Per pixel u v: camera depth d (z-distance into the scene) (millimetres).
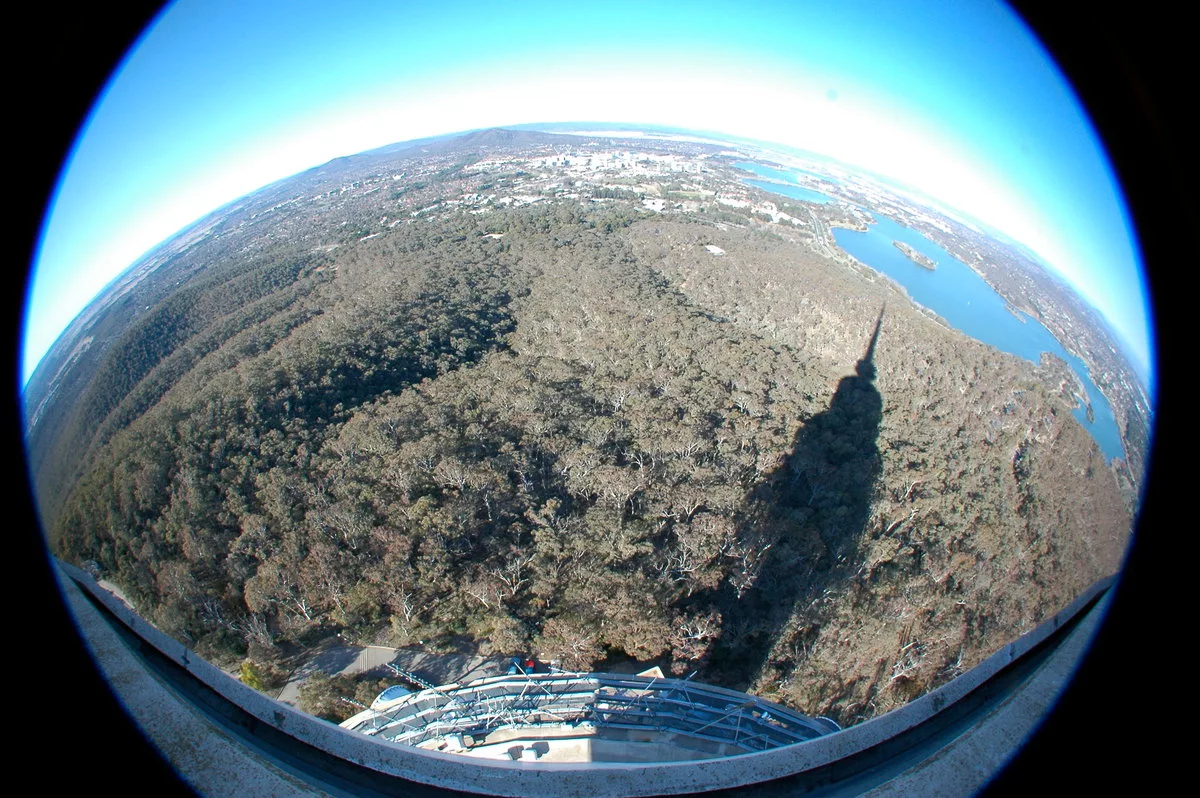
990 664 7246
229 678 6430
